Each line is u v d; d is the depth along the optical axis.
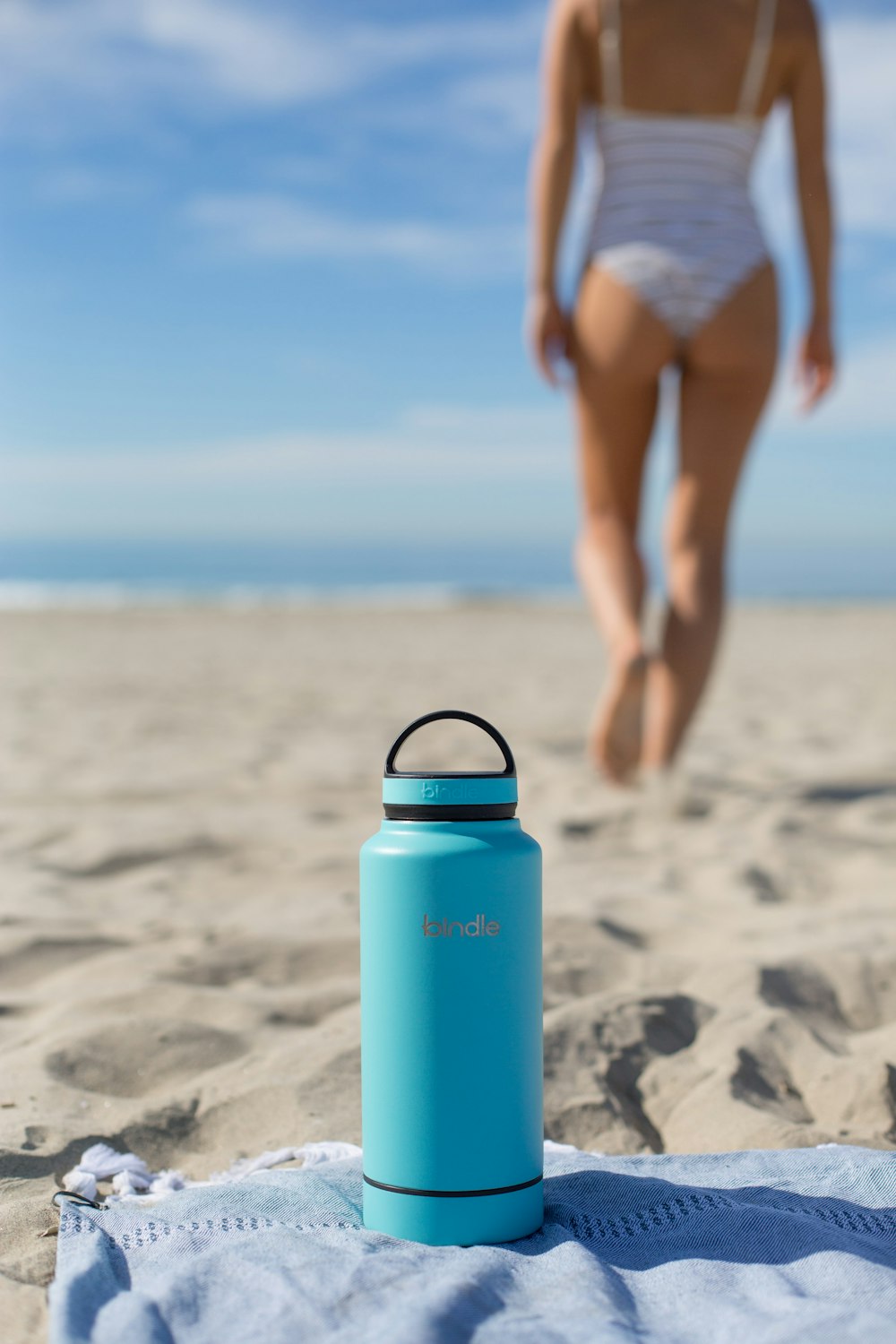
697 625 4.23
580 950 2.68
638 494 4.42
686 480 4.26
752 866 3.55
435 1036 1.50
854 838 3.94
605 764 4.31
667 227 4.09
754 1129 1.96
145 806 4.50
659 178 4.11
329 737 6.32
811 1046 2.26
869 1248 1.48
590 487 4.42
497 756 5.57
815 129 4.22
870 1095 2.08
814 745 6.09
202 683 9.12
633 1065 2.19
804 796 4.64
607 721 4.20
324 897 3.27
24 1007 2.41
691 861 3.67
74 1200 1.64
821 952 2.69
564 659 11.70
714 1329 1.30
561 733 6.43
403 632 15.72
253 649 12.77
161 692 8.45
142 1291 1.37
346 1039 2.21
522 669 10.47
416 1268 1.42
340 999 2.45
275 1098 2.01
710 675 4.29
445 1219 1.50
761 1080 2.16
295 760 5.54
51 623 16.36
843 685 9.36
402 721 6.93
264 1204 1.60
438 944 1.50
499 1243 1.51
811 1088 2.14
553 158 4.27
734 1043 2.25
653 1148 1.97
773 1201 1.61
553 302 4.38
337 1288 1.36
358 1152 1.82
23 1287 1.44
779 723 7.00
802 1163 1.76
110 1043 2.18
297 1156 1.82
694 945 2.86
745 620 18.62
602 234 4.21
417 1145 1.51
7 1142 1.82
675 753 4.35
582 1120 2.01
